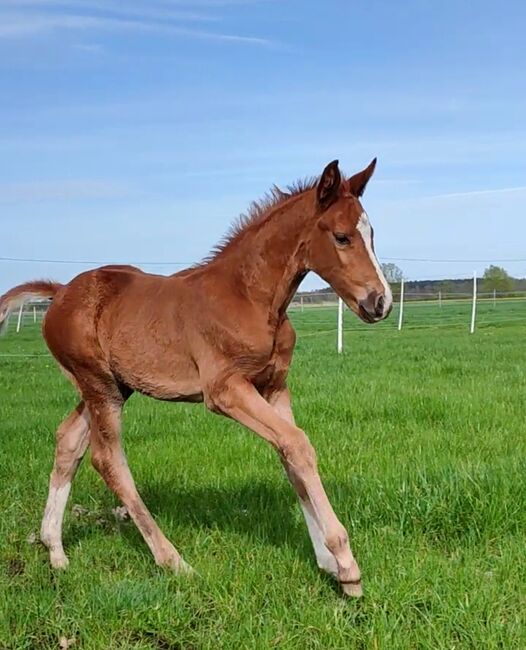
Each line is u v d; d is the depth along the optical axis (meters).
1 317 5.40
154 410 9.81
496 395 9.77
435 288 48.66
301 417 8.67
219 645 3.81
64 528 5.56
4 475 6.88
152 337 4.75
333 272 4.32
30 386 12.91
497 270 52.88
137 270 5.36
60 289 5.40
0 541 5.23
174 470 6.78
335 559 4.13
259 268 4.50
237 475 6.48
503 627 3.78
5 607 4.21
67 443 5.17
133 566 4.86
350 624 3.94
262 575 4.48
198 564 4.74
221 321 4.46
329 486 5.87
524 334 22.72
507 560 4.43
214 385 4.44
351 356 15.94
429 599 4.07
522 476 5.37
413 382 11.32
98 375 5.05
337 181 4.28
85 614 4.12
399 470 6.02
